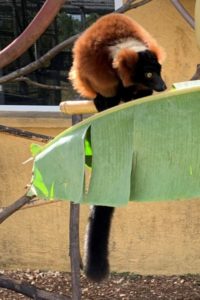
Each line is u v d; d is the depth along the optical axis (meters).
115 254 6.50
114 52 3.56
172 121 2.49
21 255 6.59
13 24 6.43
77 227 4.46
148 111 2.50
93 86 3.69
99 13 6.29
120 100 3.65
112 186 2.47
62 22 6.35
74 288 4.46
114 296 6.04
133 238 6.47
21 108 6.34
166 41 6.13
